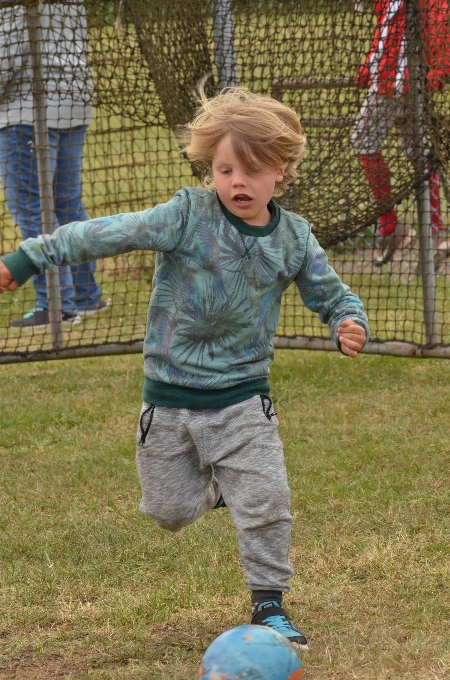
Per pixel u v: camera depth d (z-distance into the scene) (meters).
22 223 13.55
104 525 7.87
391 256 12.89
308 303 6.20
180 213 5.74
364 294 14.80
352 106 11.71
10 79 12.15
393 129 11.55
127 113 12.57
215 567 7.02
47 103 12.70
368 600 6.49
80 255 5.54
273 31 12.15
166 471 5.99
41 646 5.95
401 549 7.23
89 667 5.73
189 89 11.95
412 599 6.48
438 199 12.79
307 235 6.03
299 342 12.06
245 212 5.70
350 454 9.30
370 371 12.23
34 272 5.54
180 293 5.83
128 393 11.53
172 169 15.22
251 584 5.89
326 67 11.73
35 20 11.89
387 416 10.48
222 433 5.88
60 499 8.52
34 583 6.85
